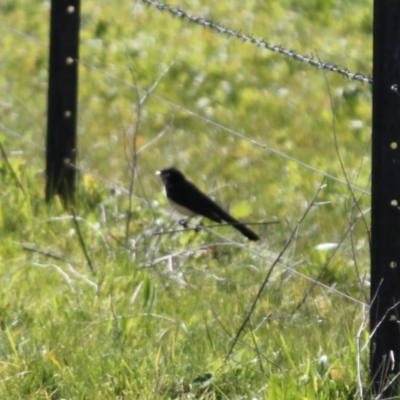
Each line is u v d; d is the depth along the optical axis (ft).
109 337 29.71
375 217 25.66
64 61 42.93
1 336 29.81
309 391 25.22
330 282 36.83
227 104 70.08
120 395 26.63
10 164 46.37
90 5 93.45
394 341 25.88
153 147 58.70
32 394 26.53
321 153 59.62
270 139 62.39
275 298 33.99
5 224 41.06
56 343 29.30
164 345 29.09
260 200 49.03
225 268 37.11
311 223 44.88
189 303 33.06
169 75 75.31
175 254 36.32
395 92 24.80
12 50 79.87
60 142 43.47
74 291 33.71
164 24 88.02
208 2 96.68
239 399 26.11
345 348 28.02
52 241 39.37
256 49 81.87
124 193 44.78
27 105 65.98
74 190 43.68
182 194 42.39
